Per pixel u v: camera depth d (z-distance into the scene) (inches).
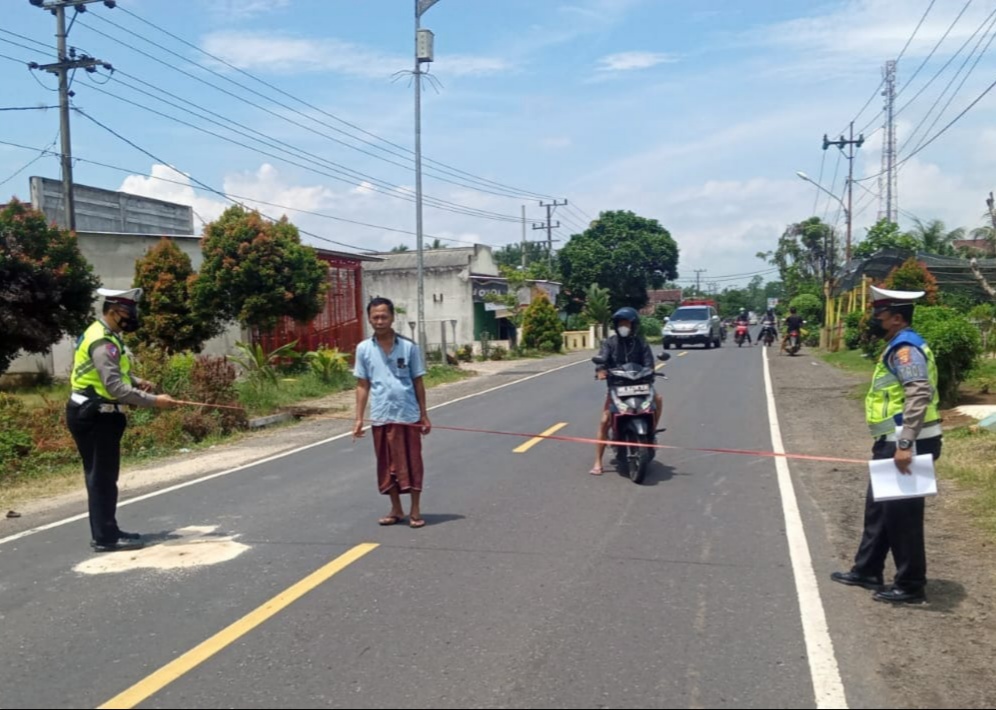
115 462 281.1
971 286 1151.0
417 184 1064.2
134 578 249.1
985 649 190.2
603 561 255.8
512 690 171.9
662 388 762.8
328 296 1190.3
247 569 253.9
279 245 852.6
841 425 533.3
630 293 2319.1
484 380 962.1
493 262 1780.3
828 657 185.9
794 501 329.1
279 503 343.0
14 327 698.8
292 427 593.3
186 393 546.6
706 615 211.3
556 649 191.8
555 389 808.9
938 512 307.0
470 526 297.9
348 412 682.8
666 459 422.6
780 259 2401.6
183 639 201.8
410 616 213.0
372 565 254.7
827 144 1550.2
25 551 285.0
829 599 221.6
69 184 826.2
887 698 167.5
